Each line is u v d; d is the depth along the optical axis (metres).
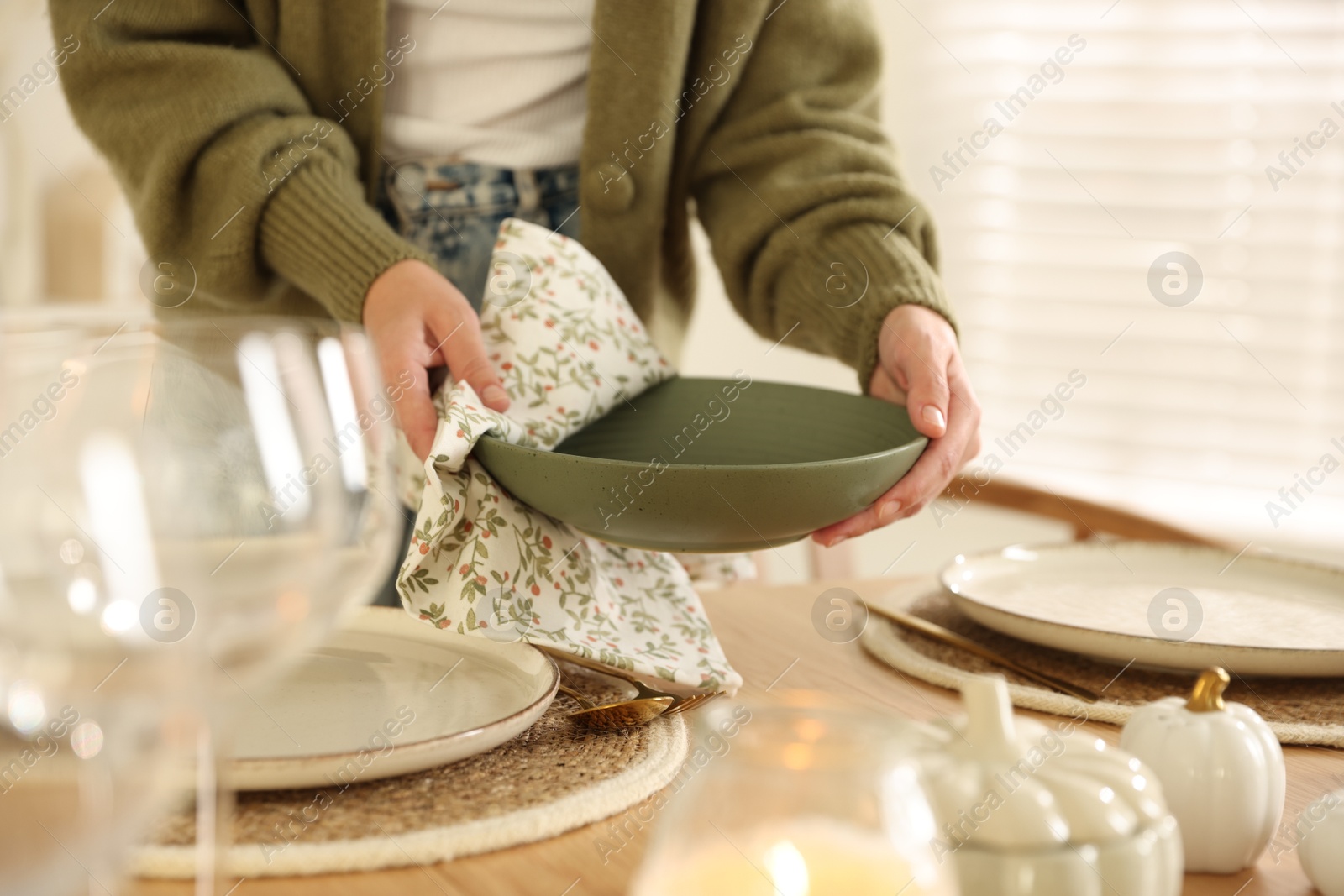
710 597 0.79
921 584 0.84
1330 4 1.69
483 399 0.62
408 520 0.84
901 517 0.66
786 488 0.53
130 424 0.30
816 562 1.13
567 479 0.54
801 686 0.61
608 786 0.46
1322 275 1.75
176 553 0.29
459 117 0.92
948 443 0.68
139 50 0.82
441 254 0.94
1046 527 1.94
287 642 0.31
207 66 0.82
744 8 0.93
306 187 0.79
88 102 0.85
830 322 0.84
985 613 0.67
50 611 0.28
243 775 0.42
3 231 1.65
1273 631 0.67
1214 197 1.79
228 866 0.39
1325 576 0.76
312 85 0.91
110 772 0.30
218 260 0.82
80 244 1.70
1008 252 1.91
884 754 0.27
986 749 0.36
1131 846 0.33
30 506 0.28
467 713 0.52
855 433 0.68
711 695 0.58
